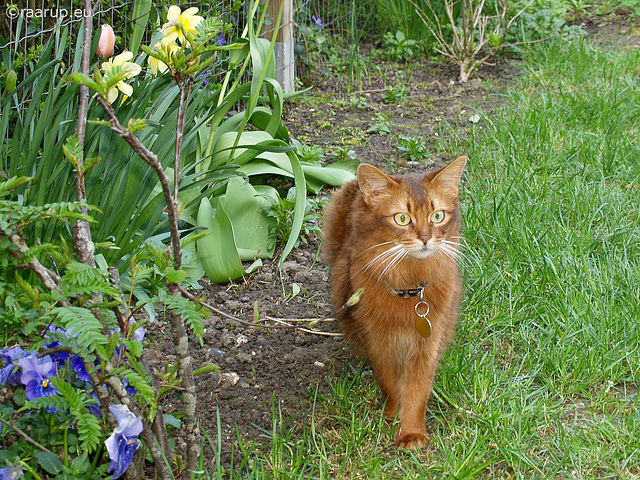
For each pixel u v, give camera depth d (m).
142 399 2.26
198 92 4.11
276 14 5.95
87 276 1.88
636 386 3.10
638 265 3.80
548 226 4.16
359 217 2.89
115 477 2.20
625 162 4.90
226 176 3.95
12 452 2.23
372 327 2.88
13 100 3.96
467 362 3.16
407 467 2.67
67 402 2.09
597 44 7.55
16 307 1.99
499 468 2.66
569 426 2.83
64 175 3.23
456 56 6.96
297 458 2.57
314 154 4.96
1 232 1.86
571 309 3.39
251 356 3.40
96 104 3.53
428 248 2.70
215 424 2.94
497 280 3.70
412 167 5.17
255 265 4.04
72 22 4.48
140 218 3.61
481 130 5.73
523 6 7.81
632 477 2.54
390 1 7.84
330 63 7.12
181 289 2.17
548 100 5.78
